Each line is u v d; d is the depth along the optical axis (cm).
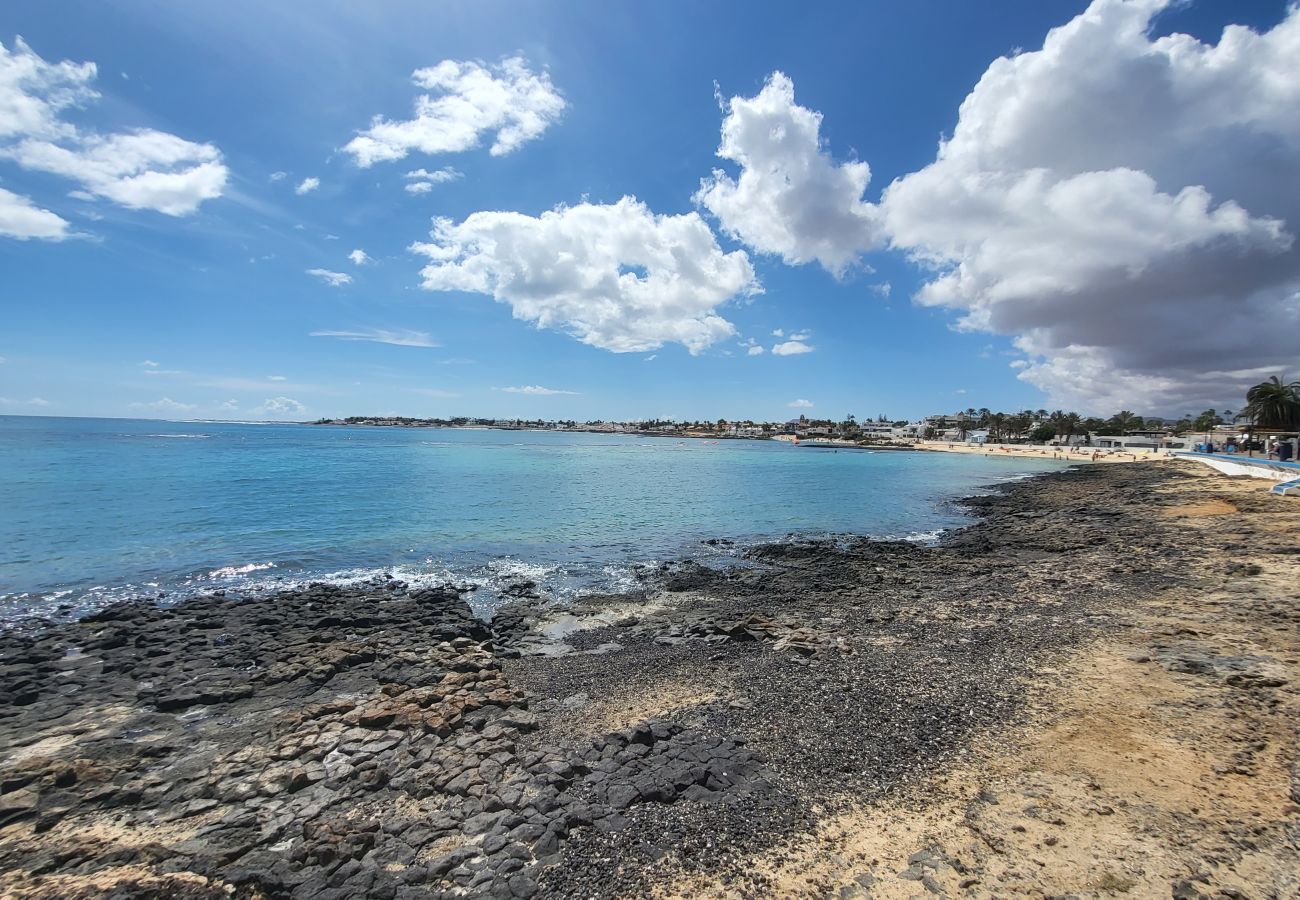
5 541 2344
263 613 1527
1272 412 6688
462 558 2270
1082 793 611
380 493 4038
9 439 9806
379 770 729
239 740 863
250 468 5547
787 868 538
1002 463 10112
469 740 811
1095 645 1081
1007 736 752
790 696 934
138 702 1005
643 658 1205
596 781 688
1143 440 13675
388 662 1165
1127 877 487
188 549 2295
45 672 1145
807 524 3241
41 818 661
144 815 672
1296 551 1848
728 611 1583
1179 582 1564
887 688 938
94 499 3378
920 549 2458
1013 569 1948
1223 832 534
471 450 10294
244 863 570
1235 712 761
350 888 530
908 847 554
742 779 691
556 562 2222
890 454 13288
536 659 1237
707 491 4781
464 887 529
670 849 570
